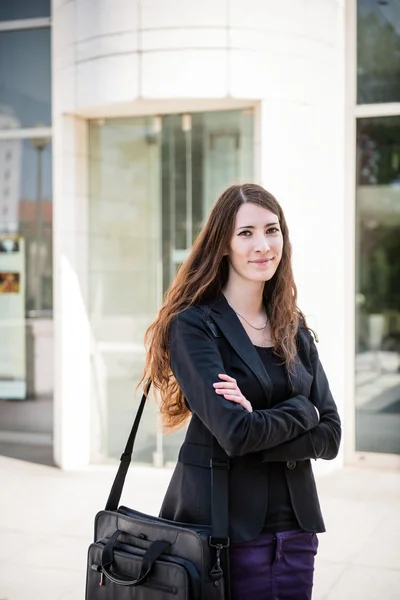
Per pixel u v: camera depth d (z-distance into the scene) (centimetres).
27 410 836
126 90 667
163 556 234
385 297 730
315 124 676
